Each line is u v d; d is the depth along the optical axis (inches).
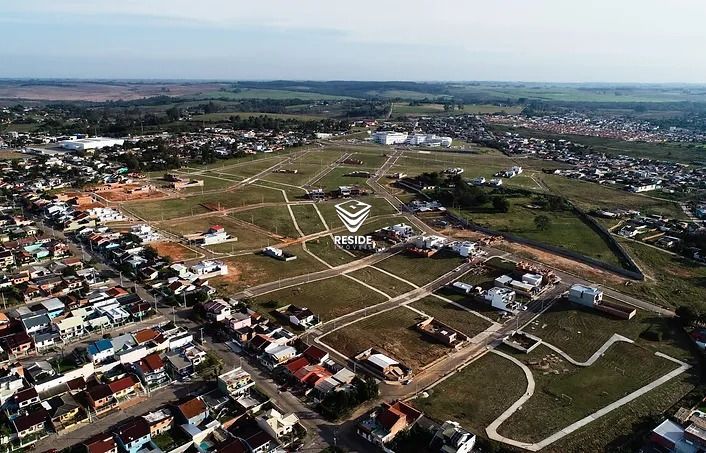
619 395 3253.0
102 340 3627.0
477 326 4141.2
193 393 3169.3
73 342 3740.2
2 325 3848.4
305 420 2957.7
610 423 2974.9
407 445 2758.4
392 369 3459.6
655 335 3969.0
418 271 5300.2
